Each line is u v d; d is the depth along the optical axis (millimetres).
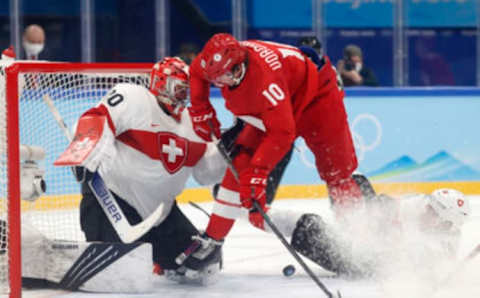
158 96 11625
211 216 11898
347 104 25953
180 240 12297
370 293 11398
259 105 10727
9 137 10453
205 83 11203
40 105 13070
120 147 11703
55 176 14195
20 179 11195
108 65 11672
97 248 11539
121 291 11469
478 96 26422
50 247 11891
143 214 12195
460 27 32406
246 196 10930
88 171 11695
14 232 10500
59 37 29266
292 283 12406
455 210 12172
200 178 12641
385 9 32188
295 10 32094
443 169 26406
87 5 29016
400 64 30766
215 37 10742
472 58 32656
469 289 11625
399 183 26203
